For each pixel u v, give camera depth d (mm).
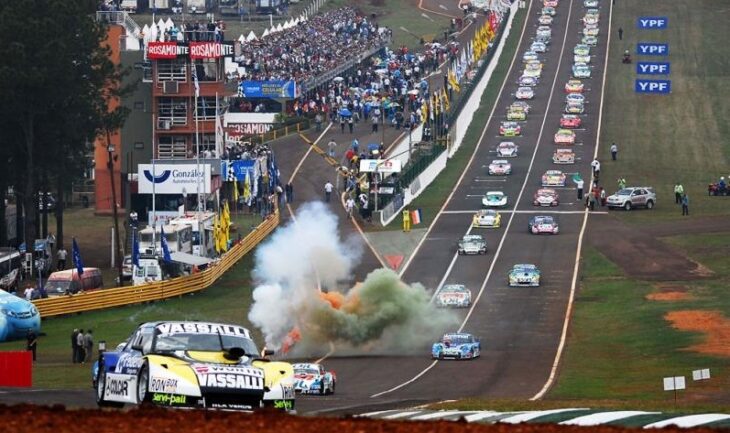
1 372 113188
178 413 60031
